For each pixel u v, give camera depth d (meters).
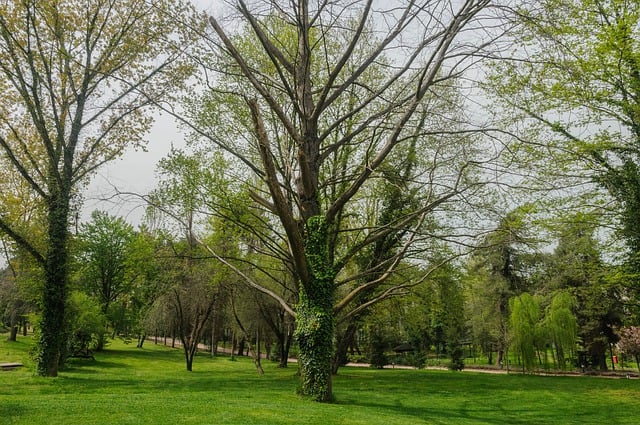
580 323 32.88
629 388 19.77
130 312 46.78
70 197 18.19
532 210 14.60
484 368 36.56
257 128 9.34
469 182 12.12
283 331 31.53
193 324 30.41
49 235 17.84
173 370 28.16
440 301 22.53
